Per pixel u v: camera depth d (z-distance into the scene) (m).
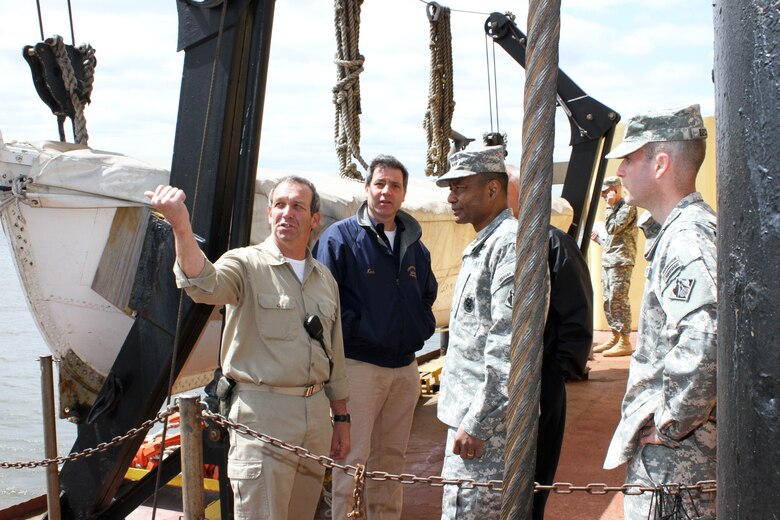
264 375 3.06
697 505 2.26
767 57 0.94
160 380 3.83
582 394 7.25
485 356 2.85
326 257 3.93
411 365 4.12
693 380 2.11
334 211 4.58
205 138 3.54
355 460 3.82
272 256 3.19
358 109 6.42
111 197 4.00
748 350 0.98
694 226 2.24
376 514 4.01
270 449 3.02
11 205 4.09
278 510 3.03
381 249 3.99
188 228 2.78
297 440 3.09
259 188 4.32
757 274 0.96
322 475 3.29
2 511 4.88
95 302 4.18
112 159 4.03
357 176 6.41
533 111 1.14
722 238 1.04
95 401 4.17
